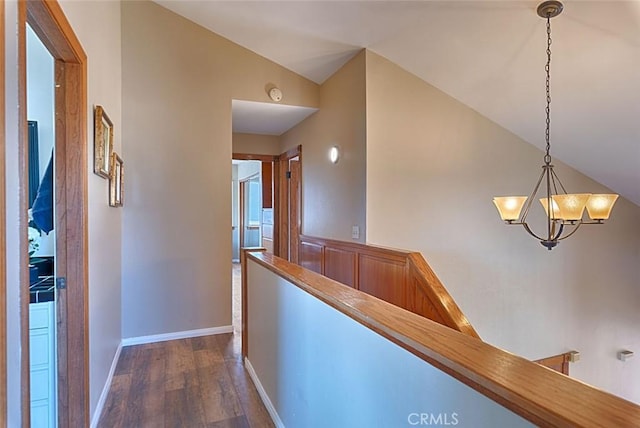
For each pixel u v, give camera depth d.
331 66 3.71
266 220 6.73
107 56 2.68
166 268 3.46
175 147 3.47
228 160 3.67
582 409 0.58
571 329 4.32
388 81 3.34
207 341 3.42
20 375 0.95
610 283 4.54
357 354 1.19
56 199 1.81
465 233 3.68
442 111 3.55
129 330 3.33
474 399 0.73
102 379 2.36
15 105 0.93
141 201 3.36
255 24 3.28
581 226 4.34
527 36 2.60
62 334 1.82
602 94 2.86
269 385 2.22
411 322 1.05
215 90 3.62
